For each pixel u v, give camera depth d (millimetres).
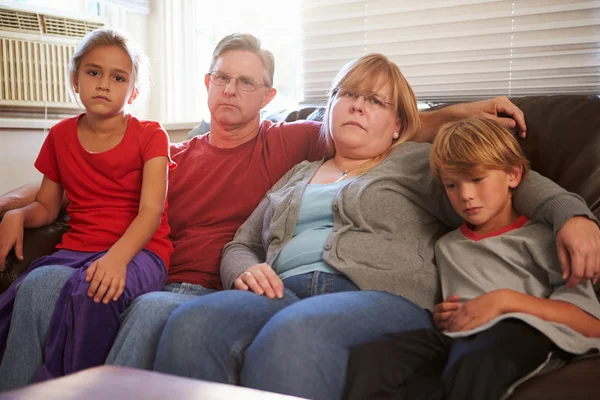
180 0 2648
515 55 1759
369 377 903
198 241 1511
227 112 1573
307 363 918
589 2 1615
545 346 903
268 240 1383
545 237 1095
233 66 1575
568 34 1673
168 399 633
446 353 977
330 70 2104
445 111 1483
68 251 1418
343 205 1291
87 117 1506
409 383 920
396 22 1944
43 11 2139
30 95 2145
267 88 1637
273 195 1464
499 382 835
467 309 996
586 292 1005
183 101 2684
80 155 1485
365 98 1390
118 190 1481
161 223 1523
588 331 962
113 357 1146
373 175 1321
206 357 1006
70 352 1177
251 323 1051
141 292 1300
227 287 1308
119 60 1442
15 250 1400
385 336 977
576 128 1319
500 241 1128
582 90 1687
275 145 1591
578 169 1272
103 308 1204
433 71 1907
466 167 1129
